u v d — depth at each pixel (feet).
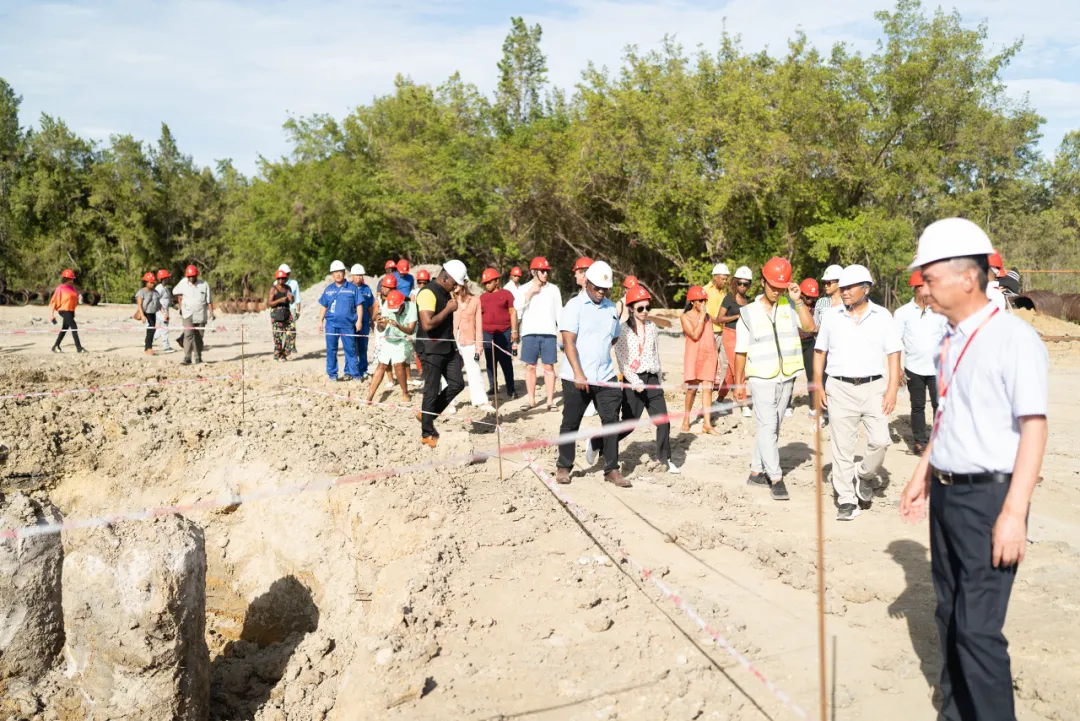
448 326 30.27
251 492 28.68
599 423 34.91
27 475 29.68
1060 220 118.62
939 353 12.21
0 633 19.01
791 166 90.38
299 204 140.26
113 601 18.67
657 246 102.63
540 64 144.46
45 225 208.44
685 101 97.19
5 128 210.59
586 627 16.84
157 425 32.89
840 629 16.72
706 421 33.99
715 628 16.63
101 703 19.06
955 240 11.63
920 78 90.63
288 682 20.70
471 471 27.78
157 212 213.46
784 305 25.59
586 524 22.70
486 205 123.03
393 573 20.27
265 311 106.11
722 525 22.90
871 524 22.89
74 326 60.59
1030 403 10.89
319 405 38.04
